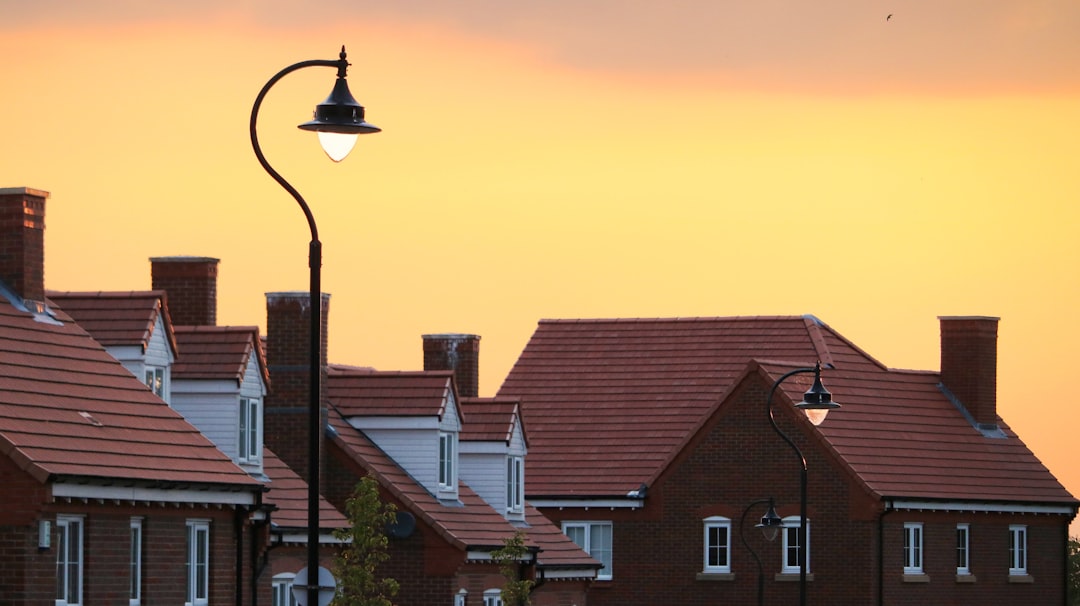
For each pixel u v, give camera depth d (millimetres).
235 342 64750
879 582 95375
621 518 99875
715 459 98625
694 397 105375
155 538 53750
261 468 66250
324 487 73000
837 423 98750
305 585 43812
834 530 96125
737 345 107562
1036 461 108938
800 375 99875
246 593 60219
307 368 73188
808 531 96562
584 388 107562
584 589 87562
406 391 77250
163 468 53594
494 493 82562
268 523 61438
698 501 98688
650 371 107688
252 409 65625
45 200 56656
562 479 101438
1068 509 108000
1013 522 105500
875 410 102438
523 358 110688
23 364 52844
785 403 97625
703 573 98062
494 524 79250
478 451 82750
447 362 90250
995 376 108938
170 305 69125
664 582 98812
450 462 78125
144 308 59812
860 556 95438
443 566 73375
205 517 56750
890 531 96312
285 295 73438
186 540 55812
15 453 47906
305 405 73000
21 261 55656
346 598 60344
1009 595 104625
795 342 106250
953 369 108750
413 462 76562
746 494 97875
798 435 97125
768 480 97500
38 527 48094
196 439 57312
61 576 49625
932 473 100812
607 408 105875
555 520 100688
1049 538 108125
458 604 74438
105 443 52188
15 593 47625
